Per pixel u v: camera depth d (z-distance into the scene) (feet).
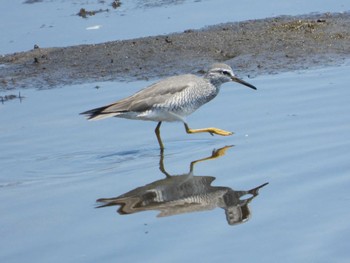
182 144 51.01
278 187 42.91
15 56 69.41
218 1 81.51
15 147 51.11
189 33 70.59
